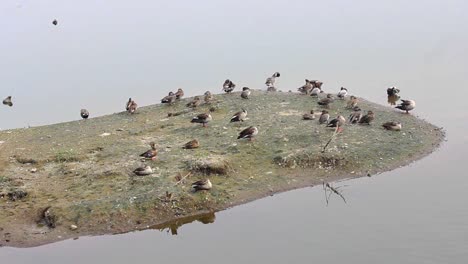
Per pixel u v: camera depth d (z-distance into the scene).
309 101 34.97
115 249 20.39
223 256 19.06
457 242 18.55
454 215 20.58
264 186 24.61
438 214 20.78
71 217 22.41
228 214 22.48
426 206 21.58
